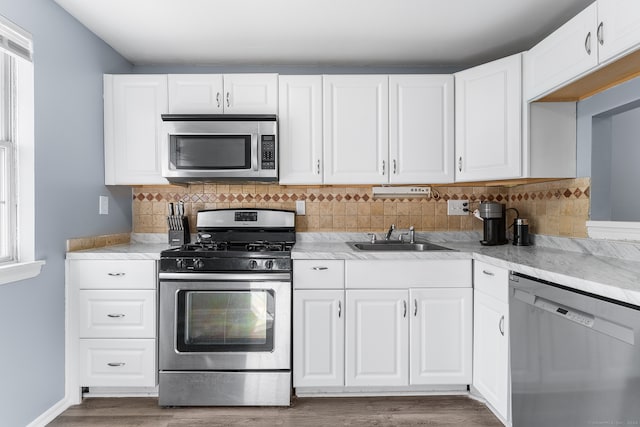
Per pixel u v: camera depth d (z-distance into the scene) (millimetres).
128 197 2752
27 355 1825
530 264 1622
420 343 2148
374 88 2453
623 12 1413
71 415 2020
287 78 2453
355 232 2801
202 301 2123
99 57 2385
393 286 2145
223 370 2107
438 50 2531
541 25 2197
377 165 2467
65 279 2115
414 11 2047
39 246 1907
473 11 2045
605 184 2010
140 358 2148
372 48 2496
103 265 2137
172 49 2529
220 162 2387
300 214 2799
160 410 2078
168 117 2352
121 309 2143
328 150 2459
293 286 2145
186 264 2098
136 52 2580
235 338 2115
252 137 2373
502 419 1941
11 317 1729
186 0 1942
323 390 2229
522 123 2111
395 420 1969
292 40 2387
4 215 1791
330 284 2143
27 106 1849
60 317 2070
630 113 2305
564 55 1773
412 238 2686
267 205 2801
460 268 2146
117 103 2447
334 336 2146
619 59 1483
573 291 1337
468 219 2797
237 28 2234
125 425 1928
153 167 2463
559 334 1392
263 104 2453
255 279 2102
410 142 2455
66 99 2092
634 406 1082
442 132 2445
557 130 2113
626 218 2295
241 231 2686
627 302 1104
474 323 2115
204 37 2350
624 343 1115
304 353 2143
